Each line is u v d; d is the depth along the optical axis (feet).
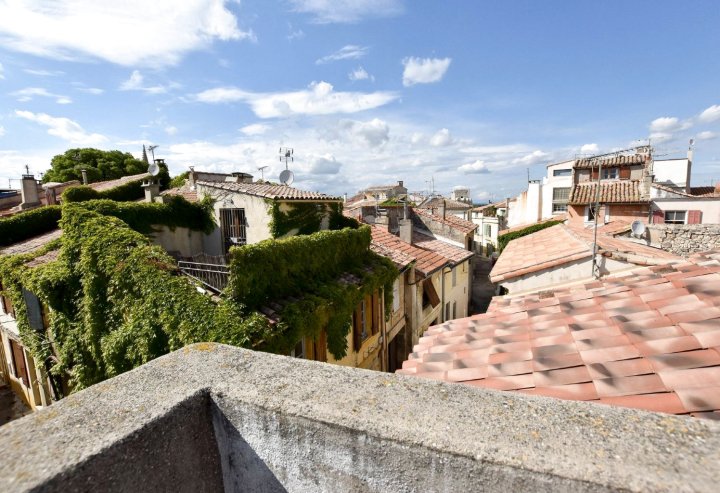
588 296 15.66
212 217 46.42
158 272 24.57
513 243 40.42
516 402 4.88
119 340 24.21
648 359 9.43
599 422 4.39
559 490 3.65
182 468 4.98
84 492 3.84
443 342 14.78
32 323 33.17
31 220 49.32
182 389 5.37
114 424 4.47
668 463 3.67
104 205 36.22
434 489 4.18
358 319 35.58
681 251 48.80
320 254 33.12
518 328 14.20
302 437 4.84
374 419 4.51
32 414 4.80
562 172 108.37
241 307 23.29
